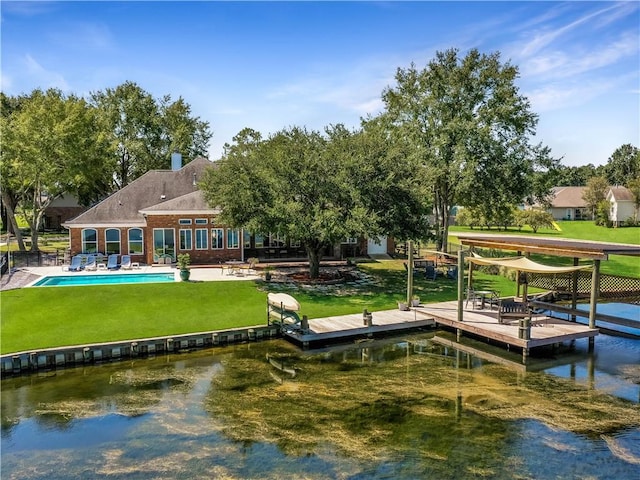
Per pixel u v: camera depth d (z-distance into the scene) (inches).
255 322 732.7
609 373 590.9
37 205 1472.7
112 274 1064.2
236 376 566.6
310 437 415.5
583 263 1498.5
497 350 684.1
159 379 553.0
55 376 558.9
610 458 386.9
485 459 382.3
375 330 725.9
